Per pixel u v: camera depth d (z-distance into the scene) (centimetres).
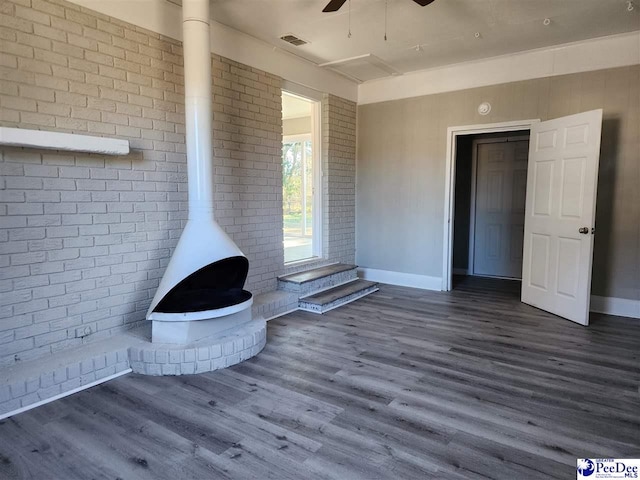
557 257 411
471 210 630
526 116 454
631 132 399
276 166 445
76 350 275
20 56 246
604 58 408
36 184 255
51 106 260
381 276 575
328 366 295
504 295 502
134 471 184
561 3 333
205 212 305
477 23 373
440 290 528
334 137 533
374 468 186
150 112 316
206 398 249
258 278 432
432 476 180
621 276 411
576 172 385
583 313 380
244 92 402
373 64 485
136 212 311
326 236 536
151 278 325
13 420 225
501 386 264
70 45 268
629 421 223
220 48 375
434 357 312
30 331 258
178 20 332
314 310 430
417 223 540
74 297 279
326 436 210
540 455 194
